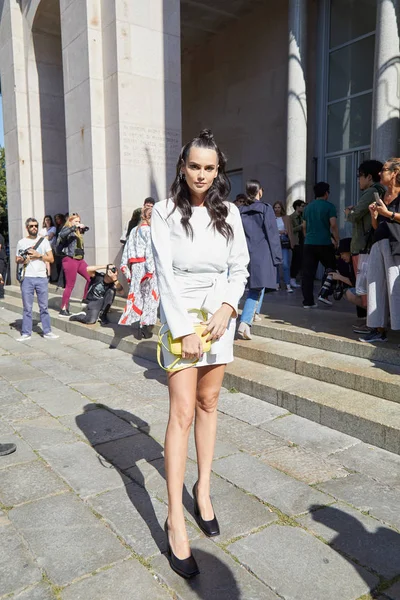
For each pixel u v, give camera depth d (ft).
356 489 9.09
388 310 13.78
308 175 32.48
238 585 6.67
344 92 30.40
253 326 17.81
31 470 10.04
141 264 19.03
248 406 13.35
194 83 41.39
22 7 35.88
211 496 8.87
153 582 6.77
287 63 30.32
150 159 26.00
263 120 35.76
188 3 33.99
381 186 14.98
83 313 25.70
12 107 37.55
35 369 17.97
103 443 11.32
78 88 26.58
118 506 8.66
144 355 19.19
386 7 22.80
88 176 26.45
